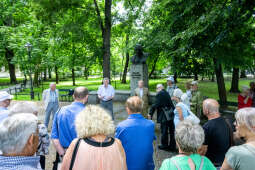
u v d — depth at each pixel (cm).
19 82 2981
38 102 1242
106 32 1297
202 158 164
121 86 2392
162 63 2428
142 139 243
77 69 2730
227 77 3095
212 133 253
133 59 959
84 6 1306
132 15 1375
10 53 2555
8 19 2523
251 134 180
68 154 171
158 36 1162
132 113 261
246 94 554
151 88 2048
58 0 1060
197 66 1005
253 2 555
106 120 180
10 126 139
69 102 1209
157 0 1134
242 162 164
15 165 131
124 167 175
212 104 265
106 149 167
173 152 484
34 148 149
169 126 495
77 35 1159
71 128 262
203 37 702
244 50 592
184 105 404
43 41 1947
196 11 807
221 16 616
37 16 1120
